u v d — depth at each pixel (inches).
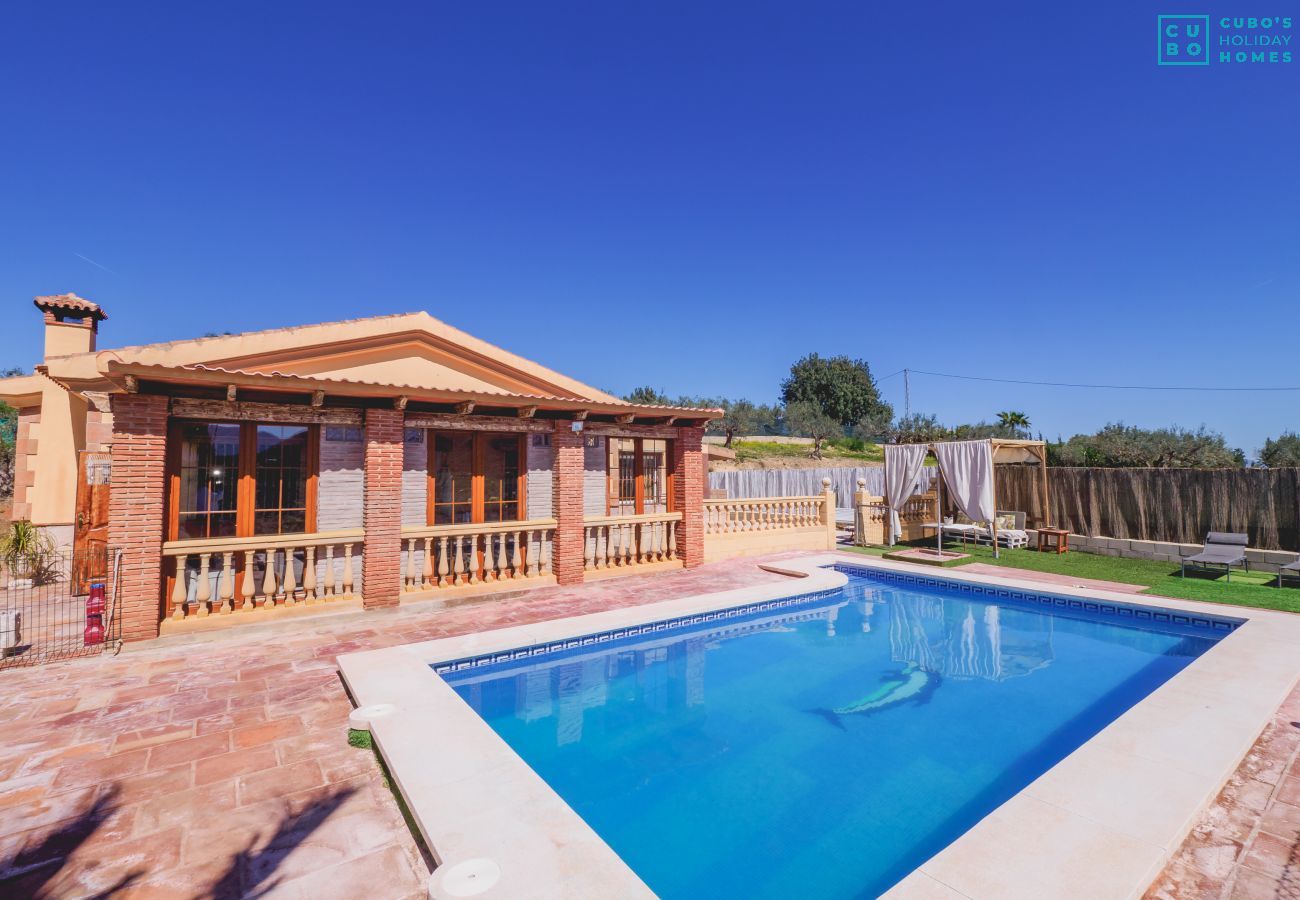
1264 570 494.3
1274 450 1204.5
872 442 2224.4
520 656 322.7
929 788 214.1
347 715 232.7
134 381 302.5
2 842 152.8
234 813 166.6
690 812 201.5
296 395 357.7
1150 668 326.0
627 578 496.4
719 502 599.5
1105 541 595.2
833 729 261.4
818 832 190.7
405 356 467.8
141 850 150.3
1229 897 130.1
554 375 521.0
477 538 440.5
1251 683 242.4
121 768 191.0
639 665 341.4
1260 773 182.2
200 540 333.1
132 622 308.8
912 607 455.8
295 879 139.9
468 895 126.3
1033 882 129.9
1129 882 129.6
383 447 380.8
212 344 382.9
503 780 174.7
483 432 448.8
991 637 385.4
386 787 180.5
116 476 308.8
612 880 132.0
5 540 480.7
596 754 241.0
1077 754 186.2
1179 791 165.6
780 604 435.8
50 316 496.1
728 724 267.1
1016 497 679.7
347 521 390.9
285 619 346.0
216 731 218.1
